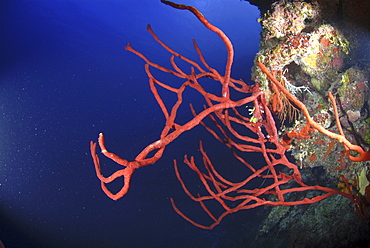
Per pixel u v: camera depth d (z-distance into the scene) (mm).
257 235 5695
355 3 3250
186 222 8258
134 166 1429
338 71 3719
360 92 3580
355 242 3186
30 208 9445
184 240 7539
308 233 4207
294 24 3400
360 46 3533
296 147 4168
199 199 2975
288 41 3457
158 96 1807
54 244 7793
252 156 10586
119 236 8188
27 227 8414
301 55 3586
